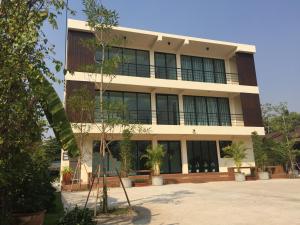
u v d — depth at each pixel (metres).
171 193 13.12
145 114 21.52
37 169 6.45
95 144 18.38
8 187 5.33
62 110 6.09
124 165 17.47
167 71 23.06
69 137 6.17
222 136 22.97
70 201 11.66
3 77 4.33
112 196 12.65
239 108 24.30
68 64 18.34
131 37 21.23
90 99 10.44
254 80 24.20
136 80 20.12
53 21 4.87
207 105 23.81
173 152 21.78
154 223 7.39
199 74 24.06
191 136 22.09
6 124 4.46
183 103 23.06
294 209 8.52
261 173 20.78
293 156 22.73
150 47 22.72
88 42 10.18
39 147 5.50
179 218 7.81
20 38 4.49
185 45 22.75
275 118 25.27
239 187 15.12
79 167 16.84
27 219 6.35
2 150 4.49
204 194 12.48
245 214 7.98
